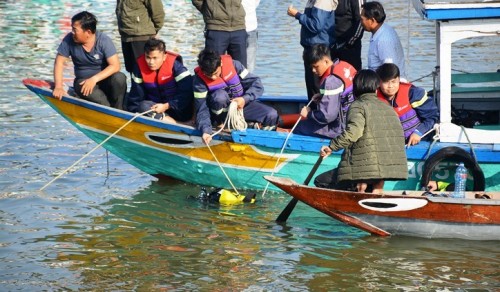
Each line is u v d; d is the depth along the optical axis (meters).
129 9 20.12
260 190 19.27
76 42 19.41
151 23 20.31
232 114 18.28
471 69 30.53
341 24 20.30
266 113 19.09
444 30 17.28
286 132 18.62
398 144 16.41
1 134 23.62
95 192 19.38
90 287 14.48
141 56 19.22
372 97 16.45
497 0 17.03
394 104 17.69
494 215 16.16
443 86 17.52
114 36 40.78
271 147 18.34
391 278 14.96
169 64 19.05
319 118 17.94
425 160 17.72
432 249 16.25
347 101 17.95
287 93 29.16
